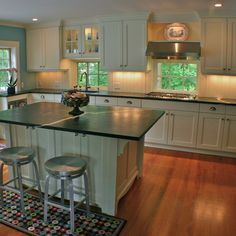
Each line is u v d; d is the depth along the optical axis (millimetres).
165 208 2766
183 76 5031
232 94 4625
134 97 4691
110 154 2547
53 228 2402
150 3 3789
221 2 3627
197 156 4344
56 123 2578
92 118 2826
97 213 2658
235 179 3496
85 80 5902
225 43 4293
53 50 5527
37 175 2797
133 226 2461
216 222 2543
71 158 2498
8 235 2309
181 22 4543
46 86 6129
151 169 3771
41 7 4027
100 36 5016
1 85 5555
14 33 5508
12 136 3025
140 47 4738
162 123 4598
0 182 2738
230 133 4230
